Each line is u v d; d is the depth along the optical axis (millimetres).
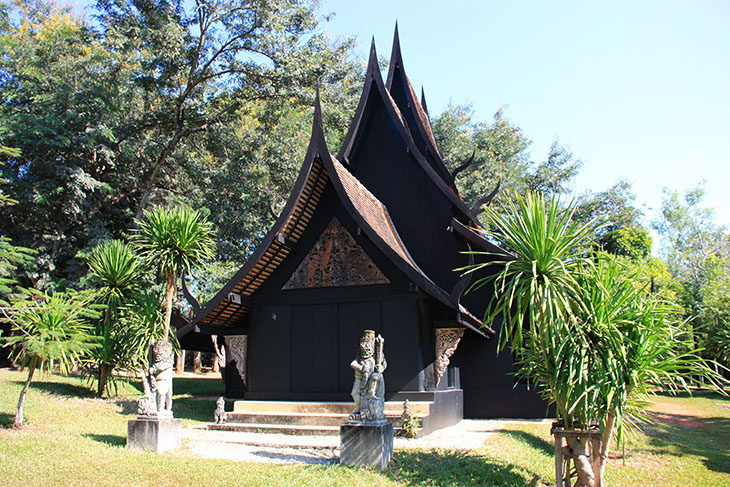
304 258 13391
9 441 8672
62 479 6930
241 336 13781
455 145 34031
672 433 12844
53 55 24188
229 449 9672
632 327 6656
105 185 22375
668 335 6719
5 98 24000
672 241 57406
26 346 9242
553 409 13898
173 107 25312
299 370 12852
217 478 7281
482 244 14539
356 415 8297
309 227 13516
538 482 7809
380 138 16688
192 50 24016
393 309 12344
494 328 14672
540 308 6727
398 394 11867
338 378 12492
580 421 6781
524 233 6926
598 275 6906
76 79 23719
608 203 39000
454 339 12508
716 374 6270
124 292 14172
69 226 23422
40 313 10086
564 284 6734
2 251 10758
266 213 26406
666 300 7137
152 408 9148
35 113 23359
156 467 7738
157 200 26750
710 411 18125
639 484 8094
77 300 10773
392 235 14445
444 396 12500
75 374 20031
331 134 30547
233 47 24266
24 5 34094
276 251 13148
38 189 21281
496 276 7031
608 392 6355
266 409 12445
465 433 11211
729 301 21734
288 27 24812
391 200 16125
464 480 7449
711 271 39375
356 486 7070
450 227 15172
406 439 10352
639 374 6469
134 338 13055
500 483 7465
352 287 12773
